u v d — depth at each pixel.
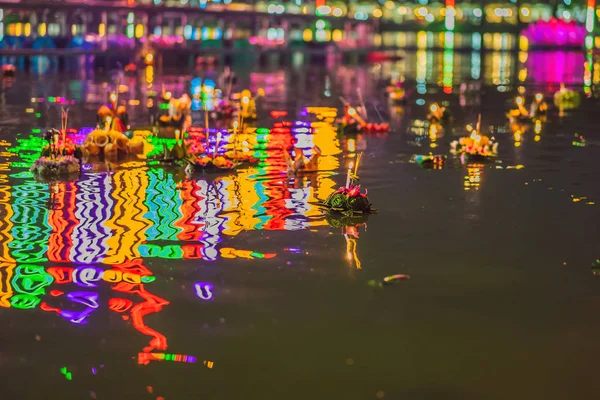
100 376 8.98
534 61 106.88
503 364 9.26
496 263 12.73
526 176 20.11
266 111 38.44
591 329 10.18
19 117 33.69
